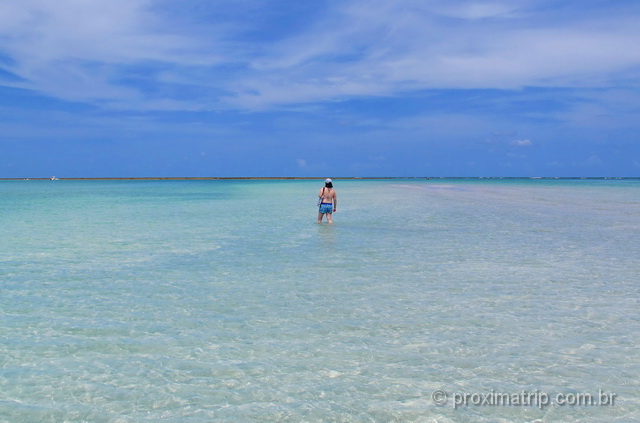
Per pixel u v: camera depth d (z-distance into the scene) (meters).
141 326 6.08
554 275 8.72
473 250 11.48
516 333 5.73
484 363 4.91
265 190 56.22
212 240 13.36
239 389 4.41
